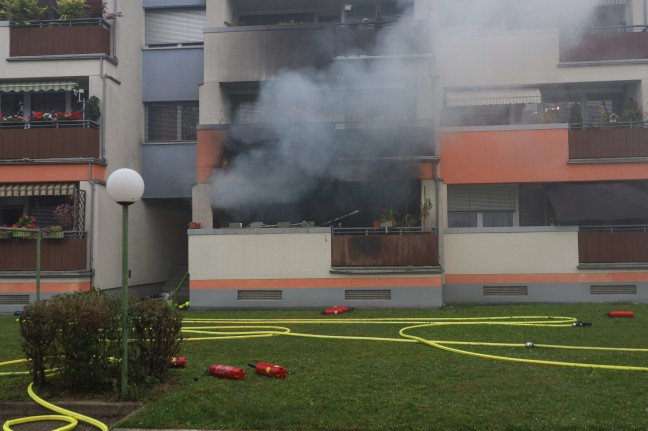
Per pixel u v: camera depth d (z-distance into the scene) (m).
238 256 12.98
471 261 13.41
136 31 15.73
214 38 14.18
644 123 13.45
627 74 13.99
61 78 14.54
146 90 16.00
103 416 5.41
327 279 12.80
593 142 13.62
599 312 11.20
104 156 14.12
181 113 16.02
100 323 5.74
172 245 17.66
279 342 8.38
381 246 12.71
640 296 12.95
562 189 13.61
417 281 12.61
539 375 6.09
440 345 7.81
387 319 10.81
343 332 9.27
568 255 13.15
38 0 15.16
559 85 14.32
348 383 5.89
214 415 5.04
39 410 5.52
